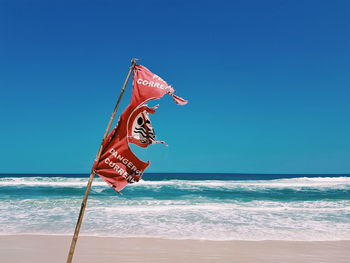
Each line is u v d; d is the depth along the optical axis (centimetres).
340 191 2261
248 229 959
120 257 676
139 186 2591
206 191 2227
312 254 710
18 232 898
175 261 652
